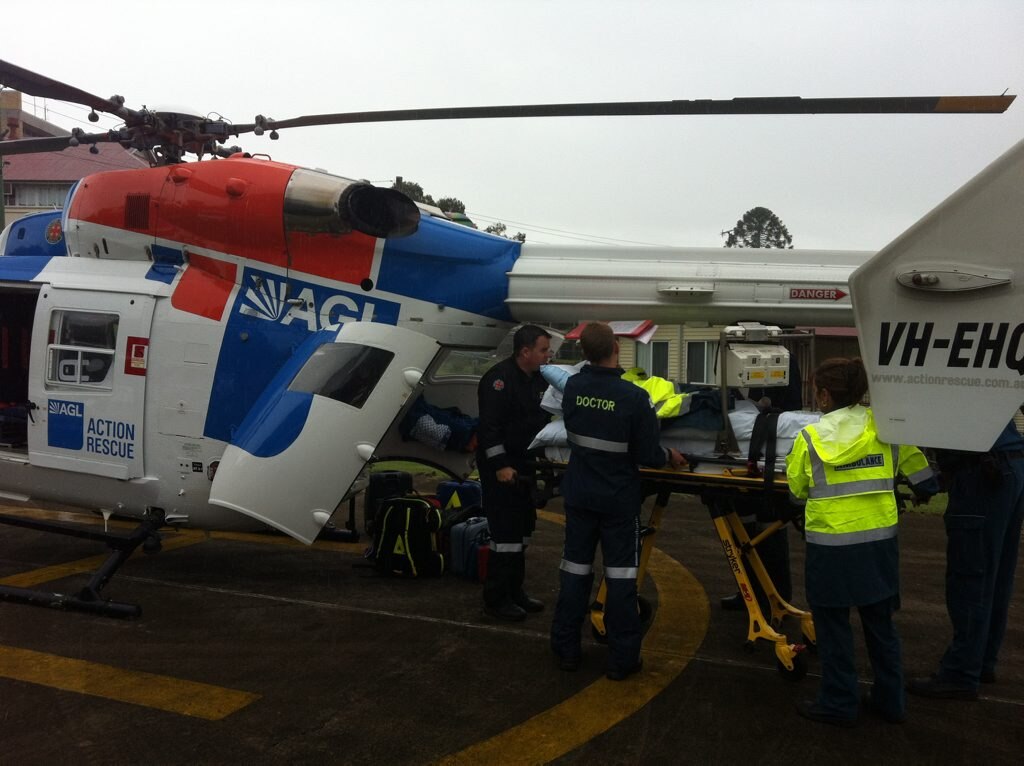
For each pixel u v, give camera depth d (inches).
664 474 151.9
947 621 181.2
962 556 136.5
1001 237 115.9
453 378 233.5
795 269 175.3
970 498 135.5
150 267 200.5
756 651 161.5
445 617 181.0
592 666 153.0
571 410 147.1
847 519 123.2
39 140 220.2
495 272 194.2
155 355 193.0
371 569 220.7
